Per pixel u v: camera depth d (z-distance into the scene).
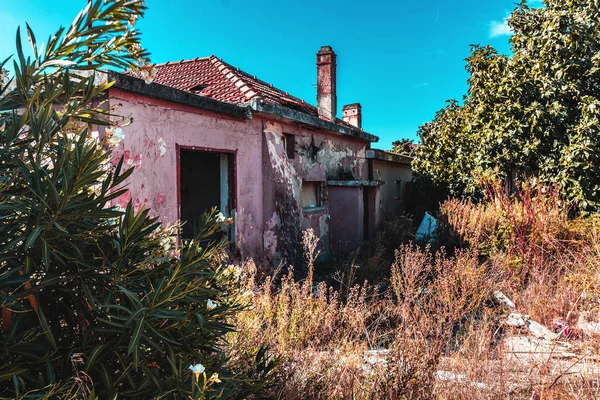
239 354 3.04
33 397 1.56
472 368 3.63
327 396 3.13
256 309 4.27
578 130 10.08
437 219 10.34
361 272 7.84
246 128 7.69
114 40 2.08
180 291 1.91
